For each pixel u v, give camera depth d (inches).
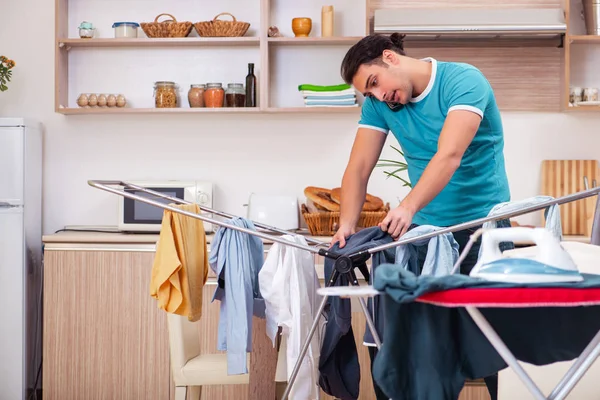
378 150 99.5
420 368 57.1
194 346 114.3
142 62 158.4
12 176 144.6
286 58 156.7
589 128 154.6
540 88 153.5
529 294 51.5
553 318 57.9
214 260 85.6
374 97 96.9
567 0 146.6
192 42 151.7
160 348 140.2
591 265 72.8
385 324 56.6
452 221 93.7
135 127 158.7
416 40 151.1
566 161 153.4
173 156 158.7
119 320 140.6
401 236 80.1
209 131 158.2
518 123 155.1
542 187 154.3
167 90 151.5
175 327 106.4
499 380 78.5
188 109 149.3
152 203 83.1
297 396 82.7
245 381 106.4
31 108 159.2
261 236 80.7
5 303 143.4
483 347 57.2
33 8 159.5
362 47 89.5
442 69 90.4
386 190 155.9
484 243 57.9
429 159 94.7
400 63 89.7
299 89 149.9
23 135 145.3
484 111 89.5
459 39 151.0
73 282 141.1
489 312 57.1
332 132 157.2
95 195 158.9
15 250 144.2
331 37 148.9
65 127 159.2
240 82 157.9
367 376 134.8
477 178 92.7
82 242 140.9
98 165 159.0
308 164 157.4
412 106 92.6
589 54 154.9
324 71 156.6
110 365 140.9
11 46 159.5
